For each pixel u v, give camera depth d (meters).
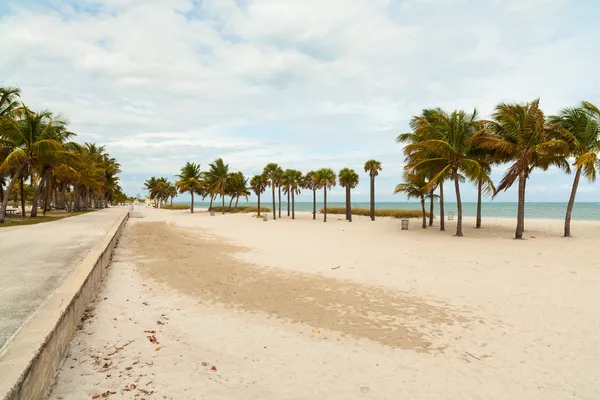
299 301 7.96
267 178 42.12
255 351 5.34
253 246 16.72
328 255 13.88
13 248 10.88
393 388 4.30
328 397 4.07
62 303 5.11
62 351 4.68
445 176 22.27
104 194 78.81
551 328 6.14
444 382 4.45
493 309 7.22
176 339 5.70
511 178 17.84
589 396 4.06
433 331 6.16
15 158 22.45
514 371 4.70
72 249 10.67
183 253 14.59
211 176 58.78
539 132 17.30
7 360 3.28
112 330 5.91
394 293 8.53
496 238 17.89
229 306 7.59
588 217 46.94
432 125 20.83
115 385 4.14
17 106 24.81
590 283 8.84
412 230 23.22
